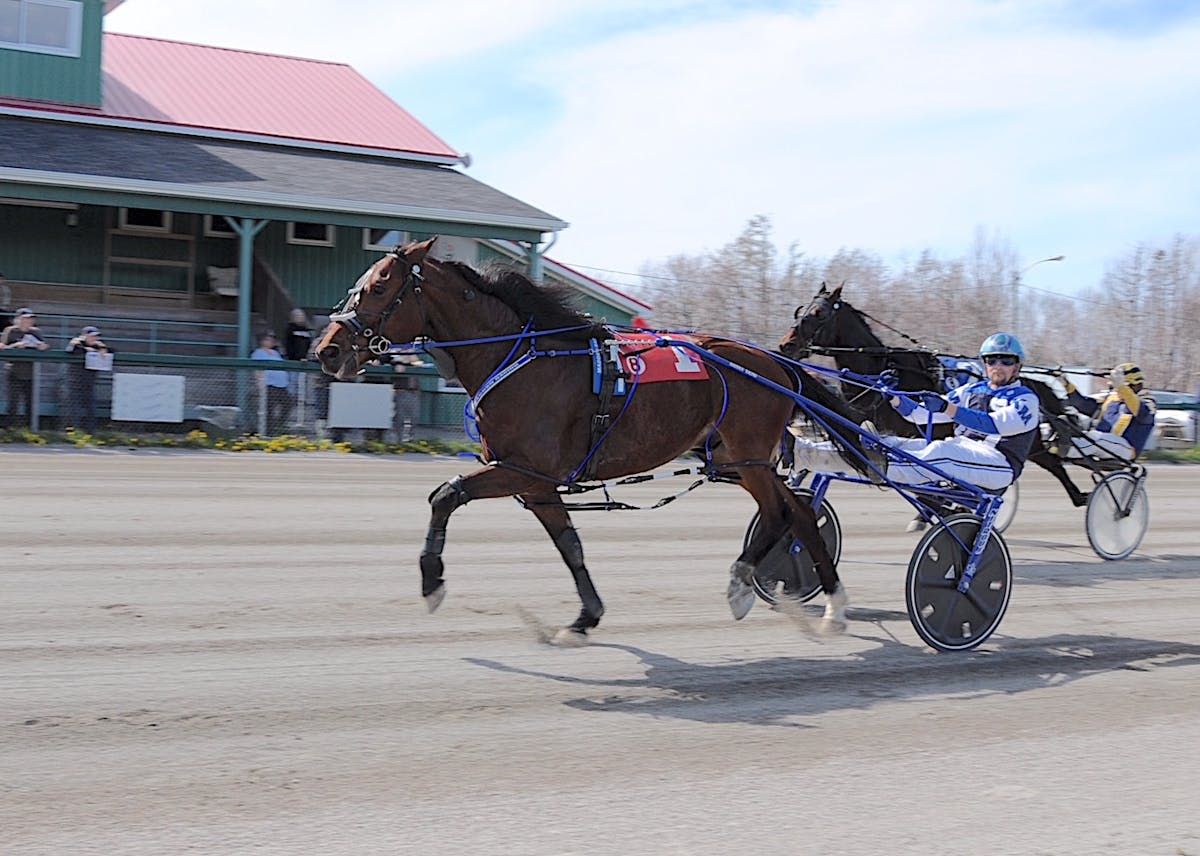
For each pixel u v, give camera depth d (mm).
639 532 8797
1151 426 9031
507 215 17828
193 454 12812
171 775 3650
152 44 22656
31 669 4680
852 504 11328
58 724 4066
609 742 4152
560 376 5363
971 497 5840
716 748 4137
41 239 18125
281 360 15109
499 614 5977
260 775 3682
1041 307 45375
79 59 18625
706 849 3273
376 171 19109
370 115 21578
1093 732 4488
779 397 5941
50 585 6133
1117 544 8875
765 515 5988
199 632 5352
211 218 19203
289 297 17750
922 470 5875
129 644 5102
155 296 18828
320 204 16672
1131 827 3547
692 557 7840
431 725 4242
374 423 14438
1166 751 4273
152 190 15852
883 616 6410
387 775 3729
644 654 5371
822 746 4211
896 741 4297
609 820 3451
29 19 18297
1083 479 15055
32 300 17797
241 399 14039
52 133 17641
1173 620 6609
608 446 5492
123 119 18594
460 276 5438
